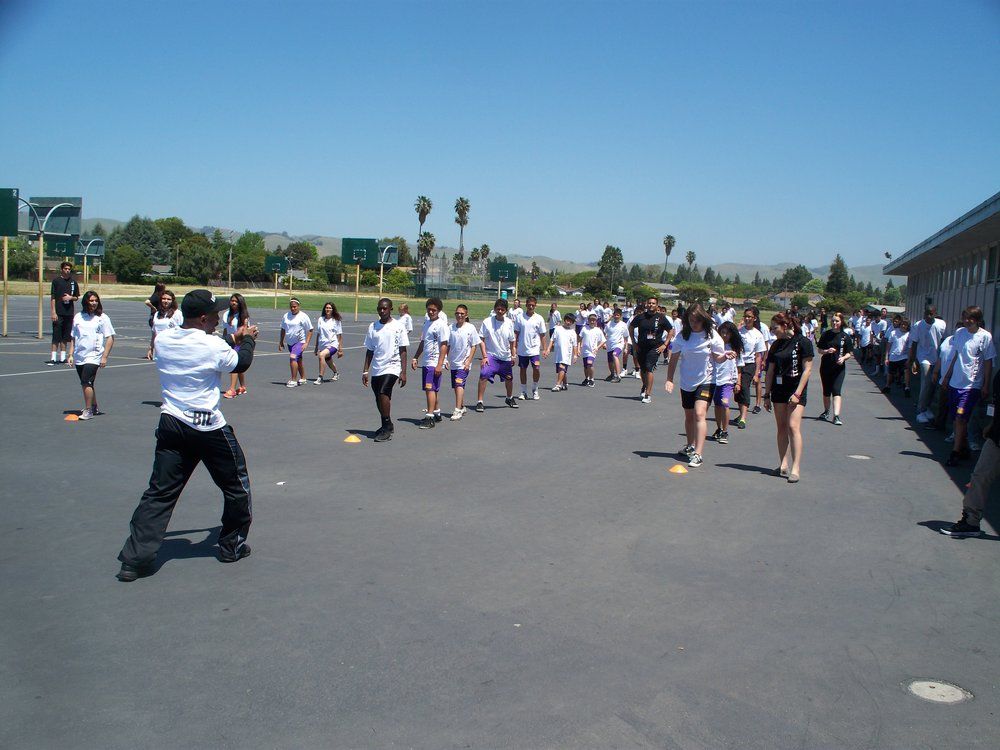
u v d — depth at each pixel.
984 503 7.20
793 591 5.76
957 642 4.95
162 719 3.84
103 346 12.09
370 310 57.91
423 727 3.81
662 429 12.90
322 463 9.60
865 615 5.35
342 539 6.69
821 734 3.83
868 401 18.22
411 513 7.52
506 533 6.96
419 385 18.03
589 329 19.39
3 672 4.27
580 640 4.82
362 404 14.60
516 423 13.07
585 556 6.41
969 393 10.43
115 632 4.79
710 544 6.82
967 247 24.86
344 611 5.18
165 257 126.88
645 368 16.17
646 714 3.97
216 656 4.51
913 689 4.32
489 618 5.11
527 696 4.12
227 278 113.44
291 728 3.78
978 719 4.02
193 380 5.76
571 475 9.30
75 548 6.29
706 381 9.94
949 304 29.22
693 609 5.36
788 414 9.44
